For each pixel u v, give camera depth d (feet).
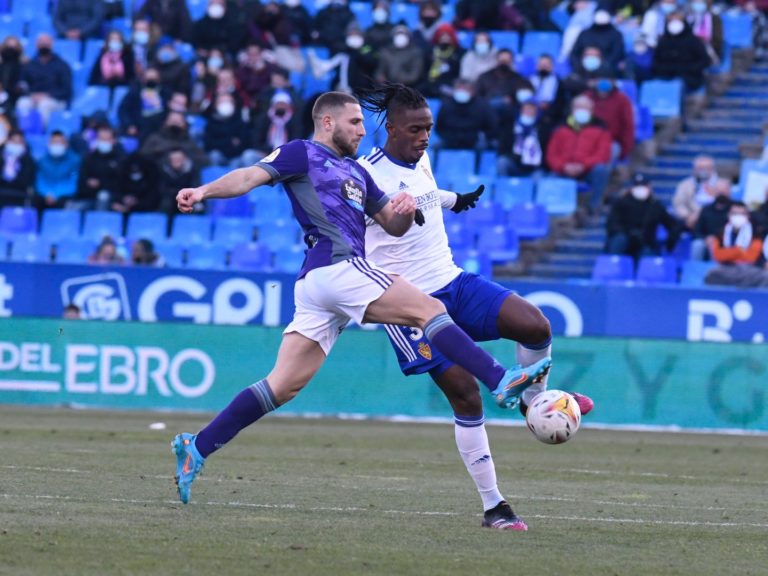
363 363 125.49
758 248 139.54
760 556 48.26
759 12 188.75
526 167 157.28
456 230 149.69
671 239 146.00
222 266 148.25
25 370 126.93
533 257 150.92
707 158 149.38
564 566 44.21
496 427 120.67
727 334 129.29
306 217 53.26
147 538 47.42
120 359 126.11
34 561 41.75
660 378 122.21
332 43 178.60
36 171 159.02
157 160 156.46
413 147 56.90
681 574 43.34
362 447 96.12
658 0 181.27
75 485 65.46
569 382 123.34
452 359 51.06
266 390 54.65
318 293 53.01
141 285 134.92
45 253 152.46
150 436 98.68
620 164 162.50
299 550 45.80
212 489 66.03
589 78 160.15
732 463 91.66
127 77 175.11
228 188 51.44
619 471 84.38
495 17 178.40
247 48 166.71
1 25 187.73
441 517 57.52
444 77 167.12
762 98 176.96
